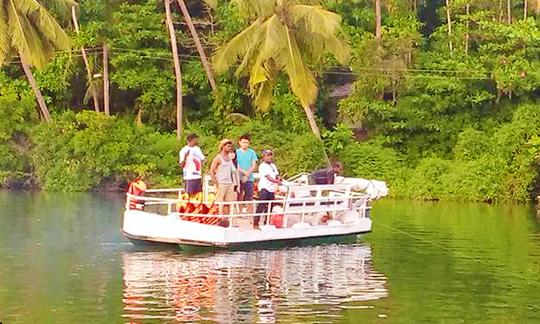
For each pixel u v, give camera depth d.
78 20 46.94
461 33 46.94
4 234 23.80
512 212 32.62
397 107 45.75
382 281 17.22
